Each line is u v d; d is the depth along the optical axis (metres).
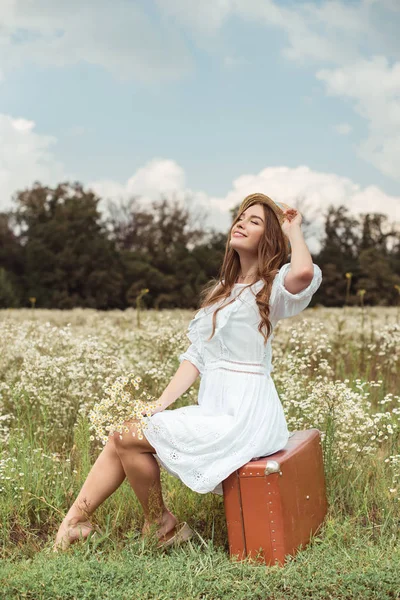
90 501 3.07
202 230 65.56
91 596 2.42
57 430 4.58
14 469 3.57
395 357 5.96
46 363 4.70
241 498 2.79
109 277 53.94
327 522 3.11
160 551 3.04
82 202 60.44
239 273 3.27
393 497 3.53
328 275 56.03
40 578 2.50
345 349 6.93
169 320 7.02
